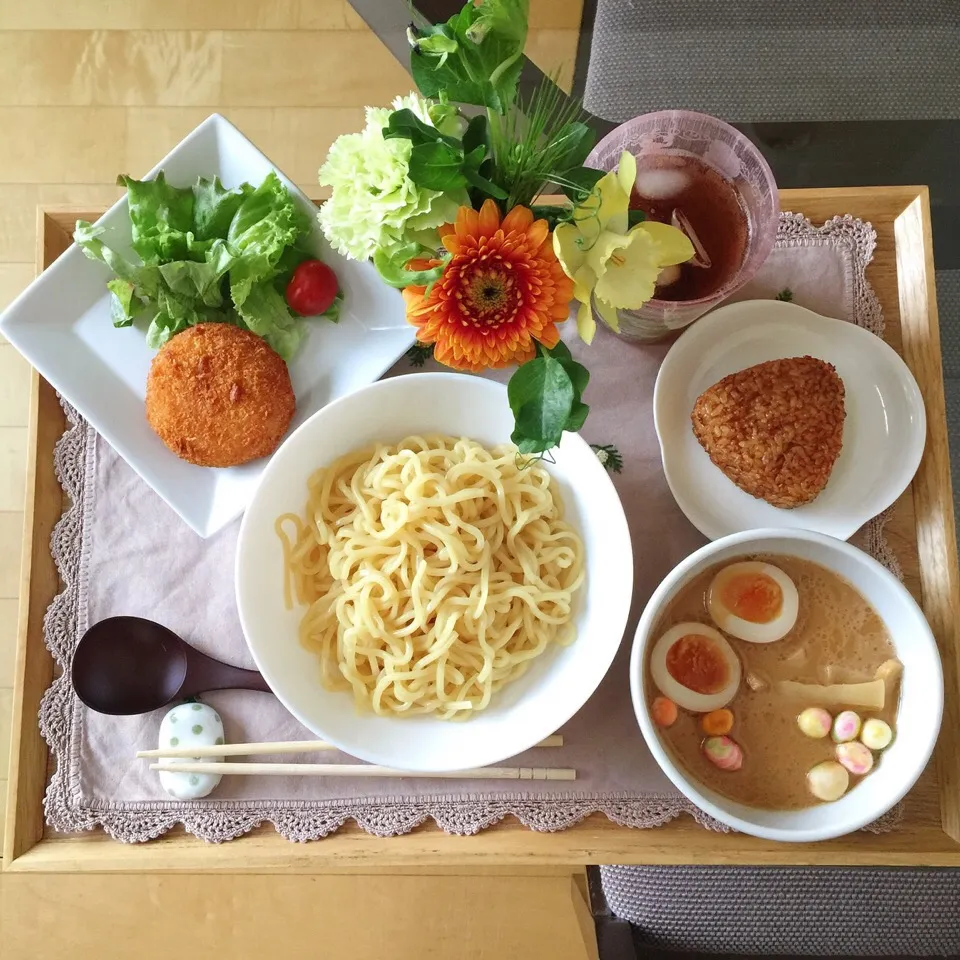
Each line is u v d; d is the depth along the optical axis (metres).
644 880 0.69
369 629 0.57
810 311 0.61
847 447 0.60
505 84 0.45
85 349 0.62
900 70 0.69
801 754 0.56
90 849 0.58
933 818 0.58
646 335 0.61
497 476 0.58
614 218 0.47
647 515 0.61
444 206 0.47
